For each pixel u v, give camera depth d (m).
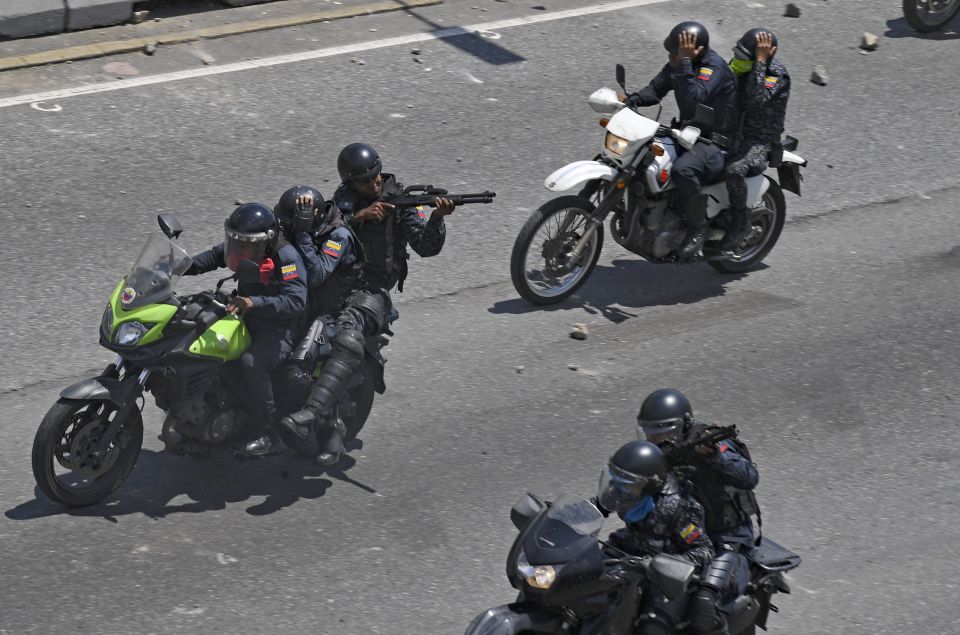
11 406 29.72
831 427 30.55
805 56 53.47
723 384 32.28
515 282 35.28
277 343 26.59
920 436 30.31
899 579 25.14
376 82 48.53
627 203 36.09
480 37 53.09
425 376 32.00
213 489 27.12
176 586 23.97
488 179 42.16
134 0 52.03
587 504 20.11
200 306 26.03
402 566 24.92
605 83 49.75
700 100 35.41
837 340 34.72
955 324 35.75
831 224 41.44
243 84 47.56
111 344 25.36
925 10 56.22
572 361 33.09
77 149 42.34
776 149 36.66
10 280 35.09
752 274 38.56
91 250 36.88
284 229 26.83
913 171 45.06
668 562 19.27
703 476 20.73
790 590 24.59
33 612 23.09
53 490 25.39
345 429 27.66
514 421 30.25
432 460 28.56
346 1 55.66
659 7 57.25
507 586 24.48
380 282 28.25
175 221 26.47
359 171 27.53
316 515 26.39
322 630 22.98
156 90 46.59
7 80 46.31
